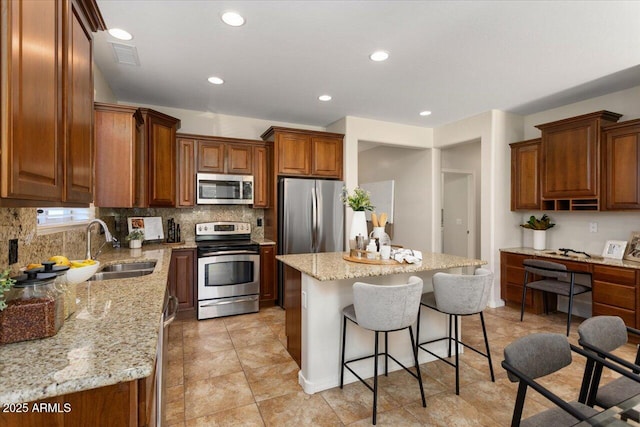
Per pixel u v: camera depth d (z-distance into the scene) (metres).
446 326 2.72
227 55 2.65
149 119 3.18
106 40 2.41
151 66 2.85
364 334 2.36
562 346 1.44
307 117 4.42
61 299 1.11
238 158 4.11
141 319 1.20
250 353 2.74
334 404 2.03
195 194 3.88
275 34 2.33
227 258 3.71
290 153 4.15
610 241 3.40
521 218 4.29
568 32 2.29
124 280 1.85
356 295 1.91
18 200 0.87
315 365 2.19
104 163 2.69
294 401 2.06
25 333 0.99
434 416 1.91
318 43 2.46
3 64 0.75
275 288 4.08
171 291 3.46
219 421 1.87
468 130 4.38
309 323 2.18
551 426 1.26
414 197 5.33
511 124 4.18
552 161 3.66
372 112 4.18
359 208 2.73
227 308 3.72
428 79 3.13
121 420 0.88
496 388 2.21
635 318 2.88
